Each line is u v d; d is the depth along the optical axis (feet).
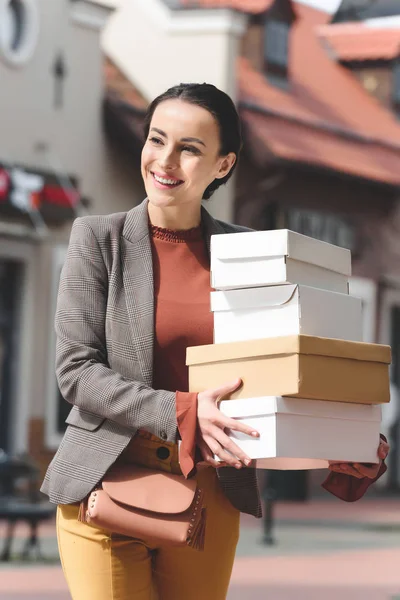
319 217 87.15
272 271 12.12
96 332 12.74
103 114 73.36
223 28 79.66
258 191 82.79
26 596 34.19
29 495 48.88
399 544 54.49
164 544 12.39
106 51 81.76
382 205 92.79
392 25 105.40
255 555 47.65
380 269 92.12
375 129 97.81
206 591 13.25
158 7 81.05
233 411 12.05
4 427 67.36
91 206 71.92
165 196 12.85
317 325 12.32
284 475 83.10
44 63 69.31
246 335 12.35
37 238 67.97
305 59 100.07
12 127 67.21
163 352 12.88
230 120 12.92
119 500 12.33
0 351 67.31
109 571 12.60
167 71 80.59
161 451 12.75
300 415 12.07
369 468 12.94
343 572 42.80
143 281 12.92
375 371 12.56
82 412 12.69
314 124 89.71
